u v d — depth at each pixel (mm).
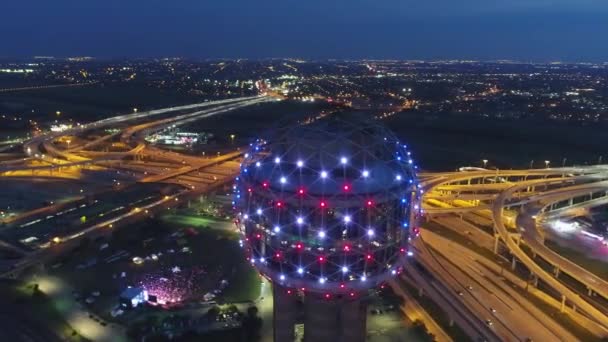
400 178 94062
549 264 179250
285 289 99938
